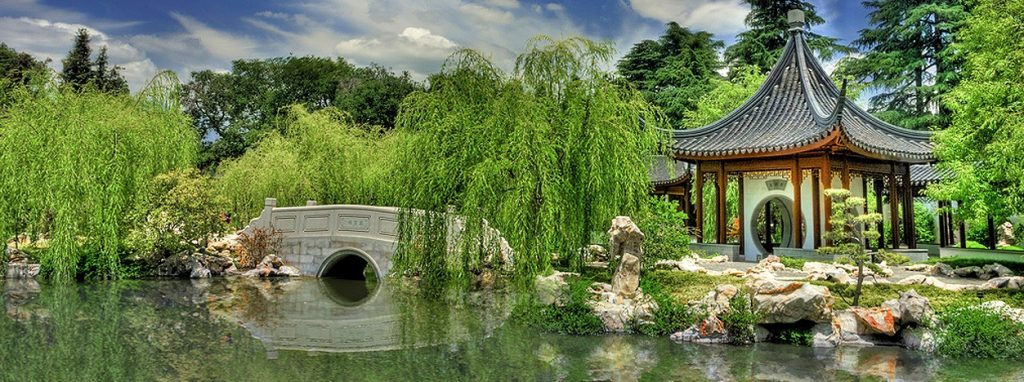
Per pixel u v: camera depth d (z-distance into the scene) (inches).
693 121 1248.8
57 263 685.3
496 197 502.6
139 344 451.8
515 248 490.6
